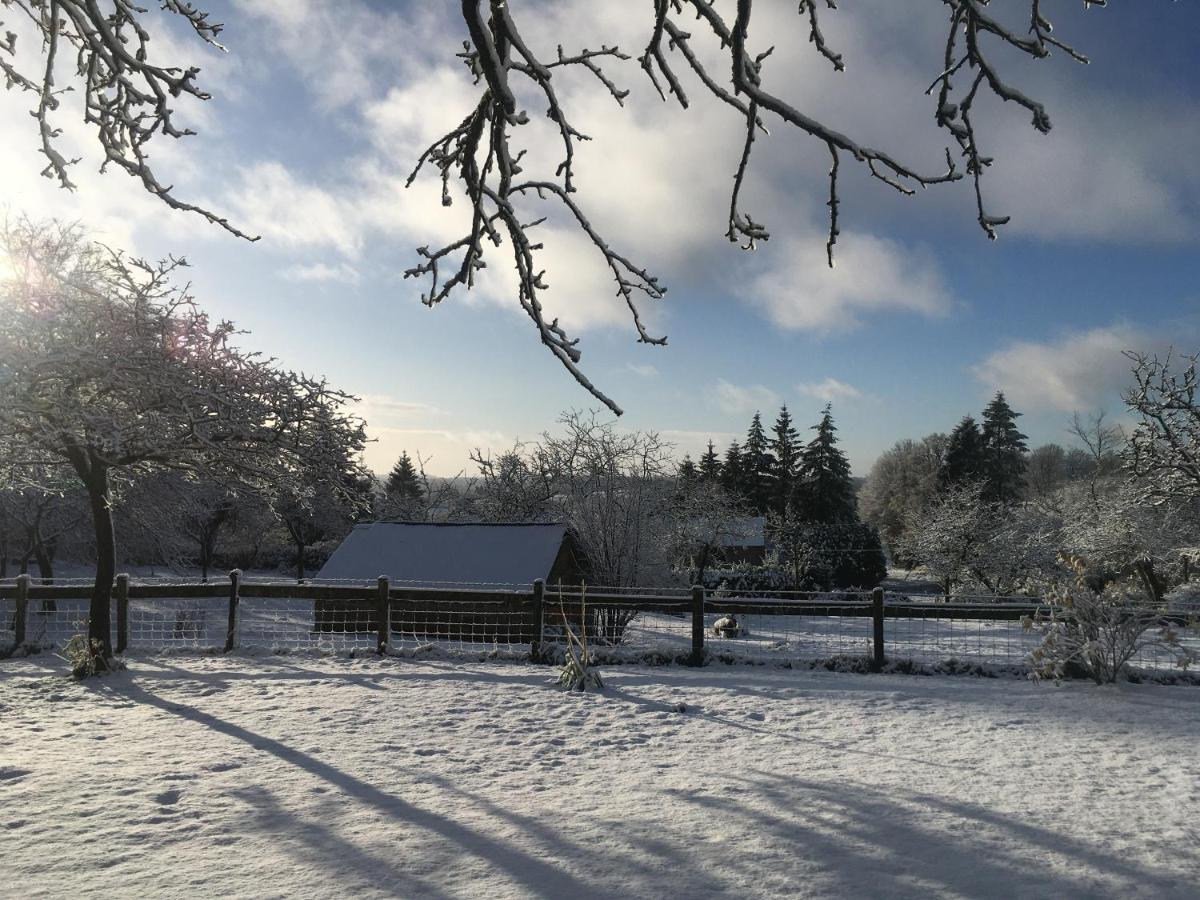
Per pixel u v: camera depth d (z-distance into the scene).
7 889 4.61
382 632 13.52
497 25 2.92
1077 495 46.03
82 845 5.29
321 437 12.34
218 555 51.88
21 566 31.17
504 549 22.03
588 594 13.22
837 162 2.95
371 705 9.82
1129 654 11.17
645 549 23.03
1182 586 28.19
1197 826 5.60
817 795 6.33
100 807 6.04
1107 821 5.70
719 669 12.41
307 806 6.08
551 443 27.19
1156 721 9.03
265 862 4.99
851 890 4.55
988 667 11.93
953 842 5.29
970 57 2.87
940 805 6.07
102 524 12.12
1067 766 7.20
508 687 11.01
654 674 11.99
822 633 20.80
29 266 12.12
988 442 63.31
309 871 4.85
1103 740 8.17
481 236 3.44
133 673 11.78
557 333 3.33
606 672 12.14
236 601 13.72
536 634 13.05
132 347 11.48
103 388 11.77
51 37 3.98
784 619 28.28
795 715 9.38
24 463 12.49
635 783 6.70
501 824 5.66
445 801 6.20
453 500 38.09
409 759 7.46
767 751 7.78
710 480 33.41
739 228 3.31
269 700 10.08
